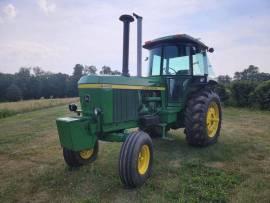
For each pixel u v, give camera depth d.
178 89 4.98
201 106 4.78
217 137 5.39
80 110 3.60
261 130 6.74
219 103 5.49
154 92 4.56
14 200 2.98
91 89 3.37
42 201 2.93
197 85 5.39
